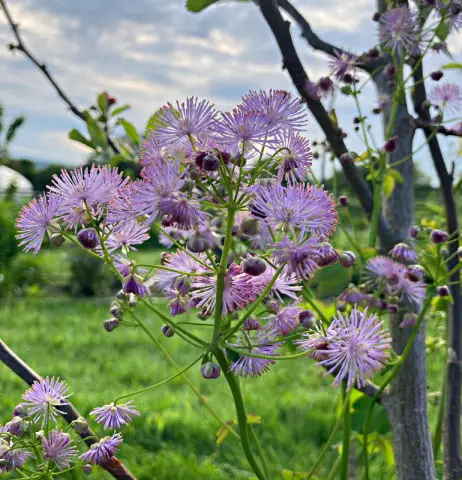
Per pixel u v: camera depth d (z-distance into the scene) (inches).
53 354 39.8
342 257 7.2
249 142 6.4
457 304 11.5
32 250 7.1
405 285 9.9
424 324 10.9
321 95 11.3
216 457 21.3
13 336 45.0
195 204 6.3
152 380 33.3
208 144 6.4
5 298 66.6
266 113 6.4
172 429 24.3
